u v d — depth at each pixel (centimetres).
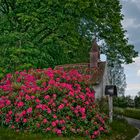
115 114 3662
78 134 1873
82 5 3678
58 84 1977
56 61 3678
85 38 4481
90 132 1912
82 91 2077
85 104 2006
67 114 1897
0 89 2042
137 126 3653
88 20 4378
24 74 2147
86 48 4722
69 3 3528
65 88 1975
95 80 5194
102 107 3356
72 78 2091
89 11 4069
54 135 1803
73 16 3744
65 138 1748
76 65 5034
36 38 3591
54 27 3588
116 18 5047
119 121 3391
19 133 1784
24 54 3312
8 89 2020
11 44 3403
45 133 1814
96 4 4550
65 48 3569
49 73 2066
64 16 3556
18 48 3262
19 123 1872
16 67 3253
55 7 3562
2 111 1934
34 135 1759
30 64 3244
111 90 3070
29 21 3497
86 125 1939
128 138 2297
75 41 3662
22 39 3362
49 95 1942
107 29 5244
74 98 1973
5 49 3372
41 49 3488
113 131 2339
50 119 1858
